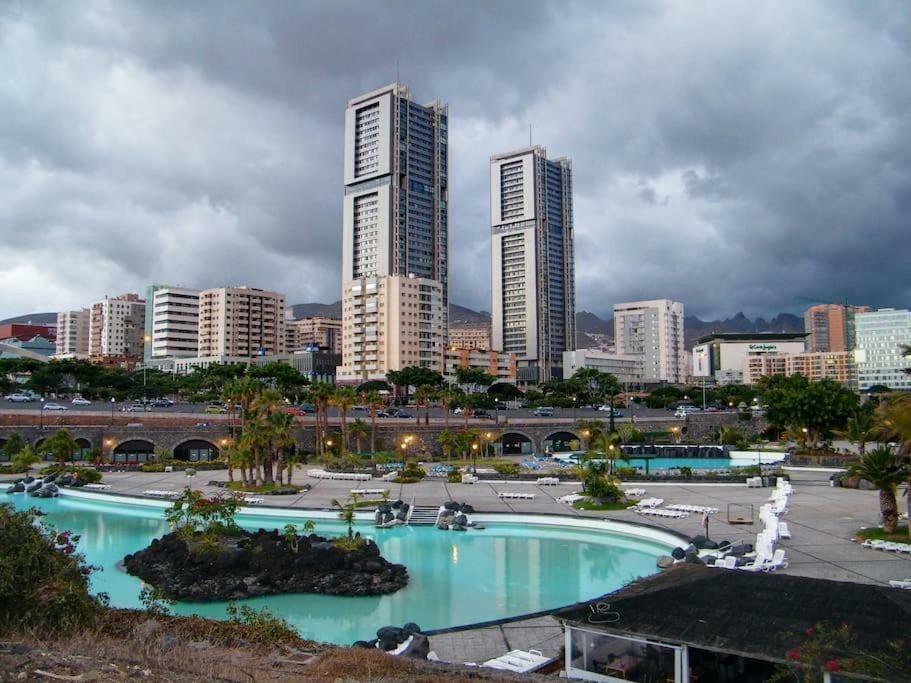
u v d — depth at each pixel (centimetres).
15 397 15625
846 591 2161
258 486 7531
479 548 4847
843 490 6638
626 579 4003
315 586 3888
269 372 18488
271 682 1591
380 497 6769
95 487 7556
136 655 1702
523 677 1836
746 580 2330
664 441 12506
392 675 1761
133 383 18938
